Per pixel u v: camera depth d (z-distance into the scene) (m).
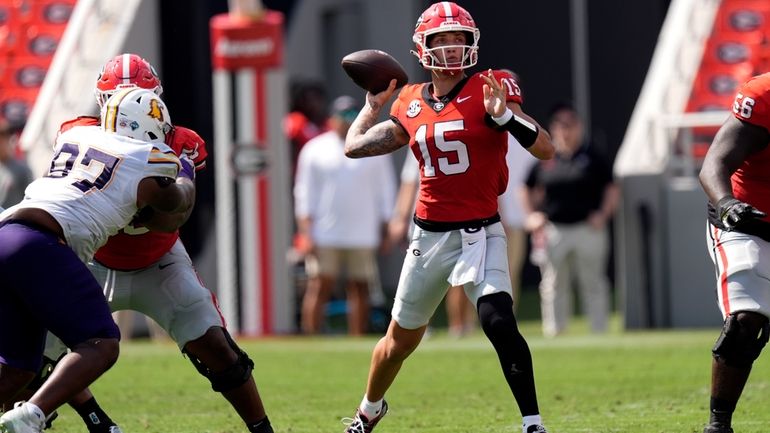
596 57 63.88
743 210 19.08
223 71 45.66
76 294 18.59
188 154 20.56
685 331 44.69
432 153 20.84
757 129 19.97
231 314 46.50
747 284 20.00
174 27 51.50
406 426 24.59
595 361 35.03
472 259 20.61
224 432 24.02
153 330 44.88
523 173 43.81
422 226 21.06
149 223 19.64
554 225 43.53
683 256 45.44
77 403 21.66
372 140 21.67
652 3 63.88
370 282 45.78
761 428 23.52
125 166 19.12
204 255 50.72
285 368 34.66
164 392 29.91
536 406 20.11
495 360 35.81
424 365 34.94
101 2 52.84
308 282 48.06
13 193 40.97
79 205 18.94
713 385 20.38
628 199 45.88
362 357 36.94
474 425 24.62
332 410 27.05
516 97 20.97
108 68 20.77
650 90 49.75
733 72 51.41
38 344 19.31
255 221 45.94
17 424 17.75
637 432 23.31
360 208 44.84
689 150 46.69
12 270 18.53
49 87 50.56
